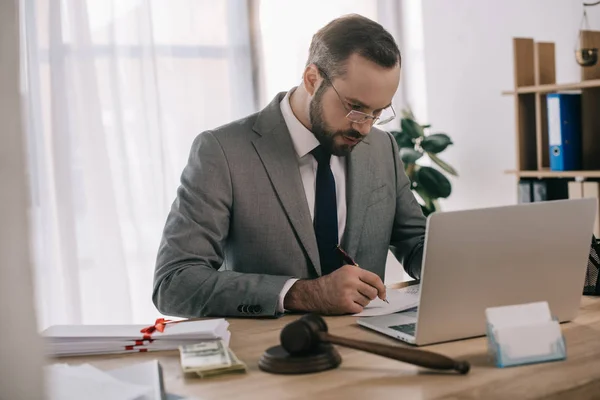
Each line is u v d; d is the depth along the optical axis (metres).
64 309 3.37
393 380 1.12
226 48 3.67
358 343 1.16
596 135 3.17
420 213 2.16
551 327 1.21
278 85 3.81
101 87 3.44
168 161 3.56
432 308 1.28
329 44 1.80
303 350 1.17
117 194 3.47
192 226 1.82
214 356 1.22
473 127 4.05
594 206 1.38
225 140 1.93
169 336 1.32
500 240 1.29
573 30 3.52
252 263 1.91
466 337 1.34
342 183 2.02
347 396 1.05
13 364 0.66
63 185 3.34
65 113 3.34
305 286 1.61
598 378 1.12
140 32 3.48
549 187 3.29
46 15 3.32
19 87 0.65
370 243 2.02
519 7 3.76
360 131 1.83
